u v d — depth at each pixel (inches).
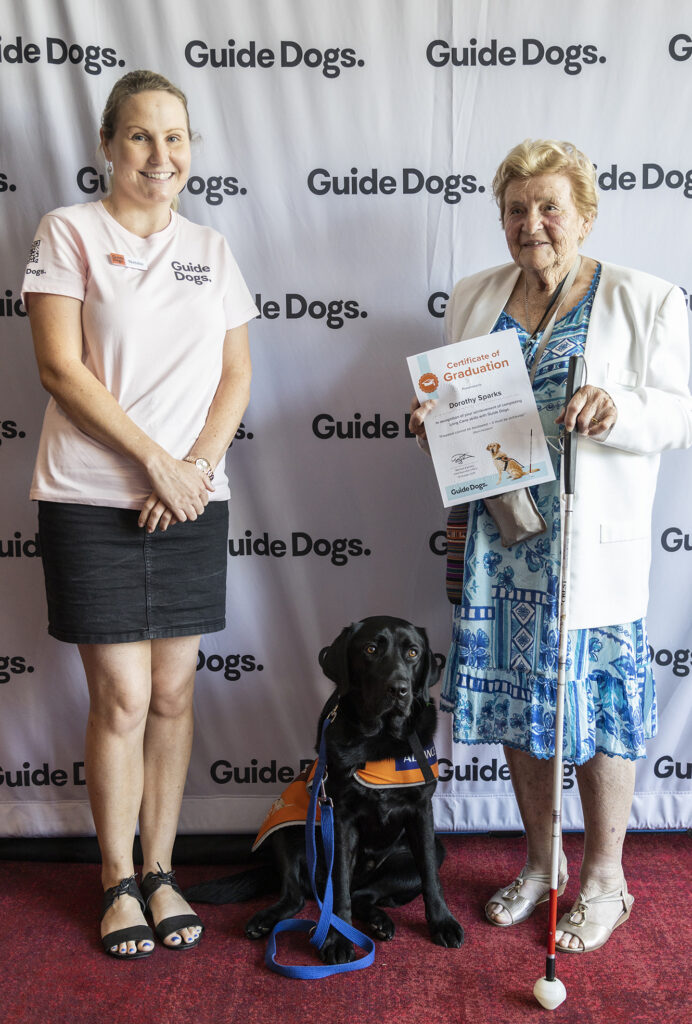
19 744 103.0
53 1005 73.1
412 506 101.3
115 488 78.6
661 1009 71.5
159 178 80.0
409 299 98.9
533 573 79.4
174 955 80.3
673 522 100.0
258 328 99.3
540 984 72.0
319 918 83.1
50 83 94.4
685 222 96.5
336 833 81.7
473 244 97.8
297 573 102.4
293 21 94.2
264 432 100.7
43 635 101.3
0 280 97.0
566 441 73.2
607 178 96.0
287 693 103.6
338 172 96.8
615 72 94.5
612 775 82.4
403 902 88.5
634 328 78.7
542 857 87.6
